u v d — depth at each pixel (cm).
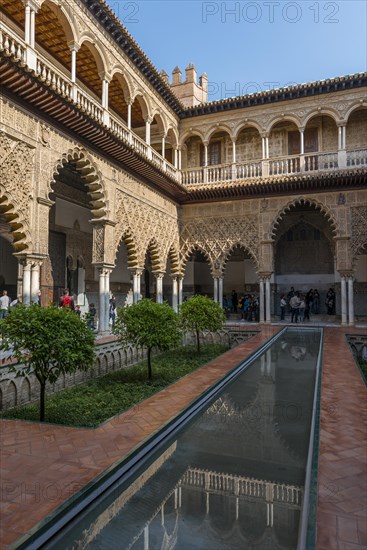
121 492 332
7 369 625
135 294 1452
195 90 2031
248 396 646
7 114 859
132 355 1023
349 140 1786
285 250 2127
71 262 1605
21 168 896
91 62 1365
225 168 1809
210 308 1170
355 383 632
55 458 365
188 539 269
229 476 365
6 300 1203
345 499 282
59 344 536
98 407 636
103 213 1249
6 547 236
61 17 1051
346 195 1644
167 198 1745
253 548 260
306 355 1040
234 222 1800
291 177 1648
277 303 2109
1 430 445
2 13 1120
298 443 443
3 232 1330
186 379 693
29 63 898
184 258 1867
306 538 235
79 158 1121
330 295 1934
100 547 260
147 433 430
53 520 266
